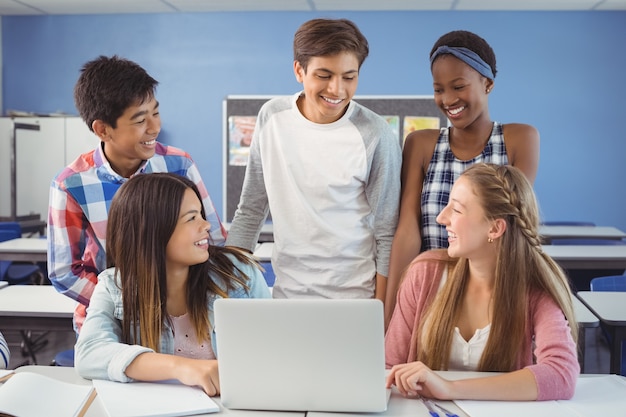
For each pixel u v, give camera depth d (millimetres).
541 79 6500
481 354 1665
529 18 6449
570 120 6523
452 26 6484
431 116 6199
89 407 1419
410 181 2188
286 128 2051
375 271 2104
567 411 1405
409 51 6523
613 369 2648
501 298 1635
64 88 6805
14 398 1401
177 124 6750
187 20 6660
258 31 6613
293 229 2070
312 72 1877
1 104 6859
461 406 1424
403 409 1419
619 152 6535
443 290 1718
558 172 6574
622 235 4996
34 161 6234
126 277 1638
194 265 1701
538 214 1685
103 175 1991
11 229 4855
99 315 1673
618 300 2947
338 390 1371
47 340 4480
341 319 1330
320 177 2029
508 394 1457
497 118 6566
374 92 6582
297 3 6254
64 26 6746
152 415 1355
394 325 1796
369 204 2094
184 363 1507
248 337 1364
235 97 6266
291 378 1373
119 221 1634
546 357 1541
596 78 6484
